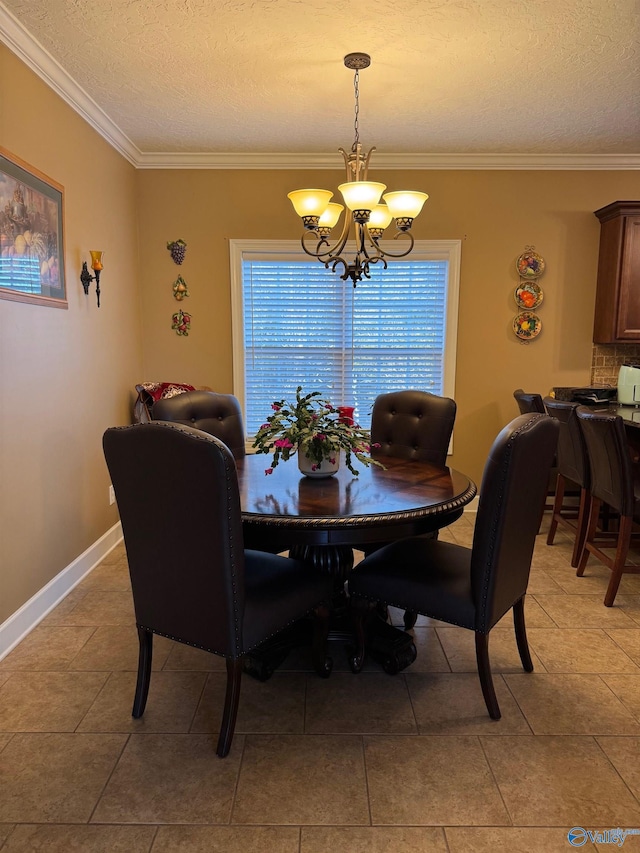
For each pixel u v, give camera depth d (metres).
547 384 4.22
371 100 3.04
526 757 1.72
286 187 4.02
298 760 1.71
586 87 2.88
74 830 1.46
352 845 1.42
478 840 1.43
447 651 2.34
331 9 2.21
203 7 2.19
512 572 1.90
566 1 2.15
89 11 2.21
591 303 4.14
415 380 4.26
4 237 2.28
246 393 4.27
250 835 1.45
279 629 1.80
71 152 2.94
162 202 4.01
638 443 3.42
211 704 1.99
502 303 4.13
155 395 3.79
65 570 2.87
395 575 1.99
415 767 1.68
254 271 4.13
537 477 1.86
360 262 2.62
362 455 2.32
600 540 3.52
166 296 4.11
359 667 2.17
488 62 2.62
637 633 2.48
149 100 3.04
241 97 3.00
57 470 2.79
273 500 2.00
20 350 2.44
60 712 1.93
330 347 4.23
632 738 1.81
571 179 4.01
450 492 2.11
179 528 1.62
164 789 1.59
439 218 4.04
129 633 2.47
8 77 2.33
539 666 2.22
